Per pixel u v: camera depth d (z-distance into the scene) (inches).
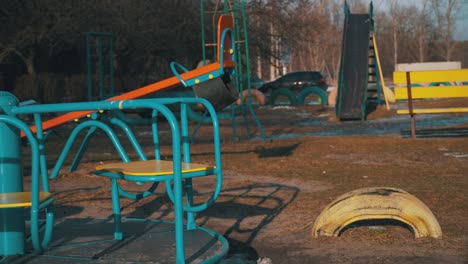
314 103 1298.0
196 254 163.5
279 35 1406.3
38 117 179.8
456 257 185.3
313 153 452.8
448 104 970.1
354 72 909.8
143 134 696.4
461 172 347.3
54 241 182.1
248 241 213.8
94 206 273.0
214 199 169.0
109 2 1055.0
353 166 381.7
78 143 590.2
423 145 481.1
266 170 373.7
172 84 356.2
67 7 989.8
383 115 869.2
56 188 323.3
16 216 167.3
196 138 610.5
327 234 212.2
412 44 2869.1
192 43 1234.0
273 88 1706.4
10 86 1059.3
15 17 1000.9
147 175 152.6
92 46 1133.1
